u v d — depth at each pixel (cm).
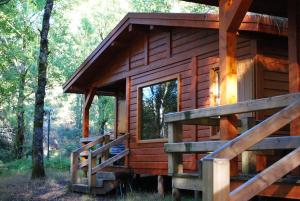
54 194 1042
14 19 1855
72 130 3319
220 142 508
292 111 396
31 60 2073
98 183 1018
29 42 2011
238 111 496
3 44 1894
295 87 633
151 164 1020
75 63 2377
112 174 1055
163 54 1023
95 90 1355
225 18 578
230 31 578
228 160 332
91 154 1031
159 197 922
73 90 1373
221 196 327
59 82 2278
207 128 877
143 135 1081
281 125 391
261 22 703
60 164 1834
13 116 2441
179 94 955
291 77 641
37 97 1376
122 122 1423
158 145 1007
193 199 834
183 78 951
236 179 505
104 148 1062
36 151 1359
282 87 797
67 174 1455
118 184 1040
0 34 1884
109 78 1253
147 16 984
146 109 1082
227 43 574
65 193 1055
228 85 566
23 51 2017
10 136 2430
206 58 888
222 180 328
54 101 3566
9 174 1499
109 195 1016
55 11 2236
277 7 714
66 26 2366
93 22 2575
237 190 347
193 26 845
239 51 810
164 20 931
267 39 786
